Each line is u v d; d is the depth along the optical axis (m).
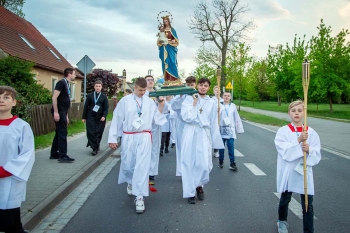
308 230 4.11
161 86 6.64
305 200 4.06
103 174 7.84
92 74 38.12
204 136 5.73
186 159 5.66
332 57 34.75
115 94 39.62
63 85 8.12
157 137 6.58
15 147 3.34
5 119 3.40
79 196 6.05
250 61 39.66
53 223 4.72
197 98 5.67
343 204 5.79
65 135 8.34
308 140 4.24
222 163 8.71
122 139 5.53
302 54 42.69
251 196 6.16
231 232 4.48
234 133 8.35
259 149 11.91
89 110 9.52
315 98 38.16
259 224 4.77
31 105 12.69
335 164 9.50
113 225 4.68
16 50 21.20
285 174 4.27
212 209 5.41
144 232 4.45
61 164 8.10
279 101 61.94
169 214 5.17
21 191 3.39
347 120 27.25
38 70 22.92
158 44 7.73
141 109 5.45
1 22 22.94
